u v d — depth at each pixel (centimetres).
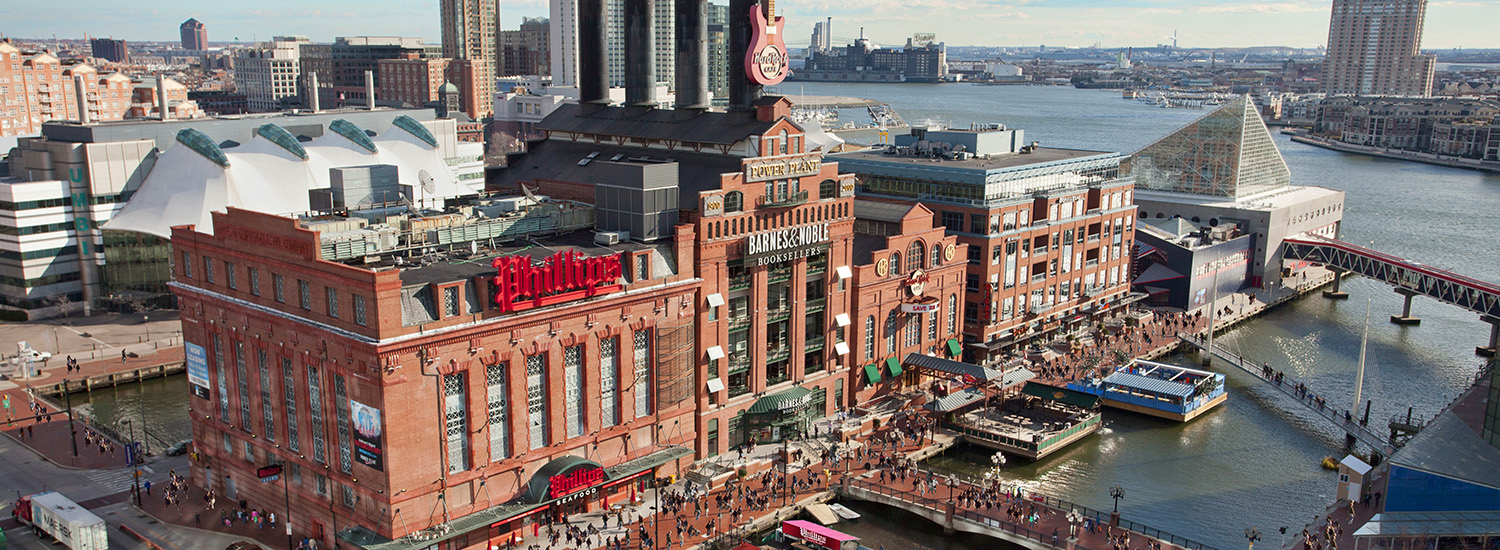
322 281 7538
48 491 9175
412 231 8656
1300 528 9056
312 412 8012
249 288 8312
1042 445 10562
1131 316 15638
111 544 8169
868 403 11444
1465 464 8412
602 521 8669
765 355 10300
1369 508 9150
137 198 15162
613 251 8856
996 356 13400
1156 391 11844
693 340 9506
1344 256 17262
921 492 9500
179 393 12825
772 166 9862
